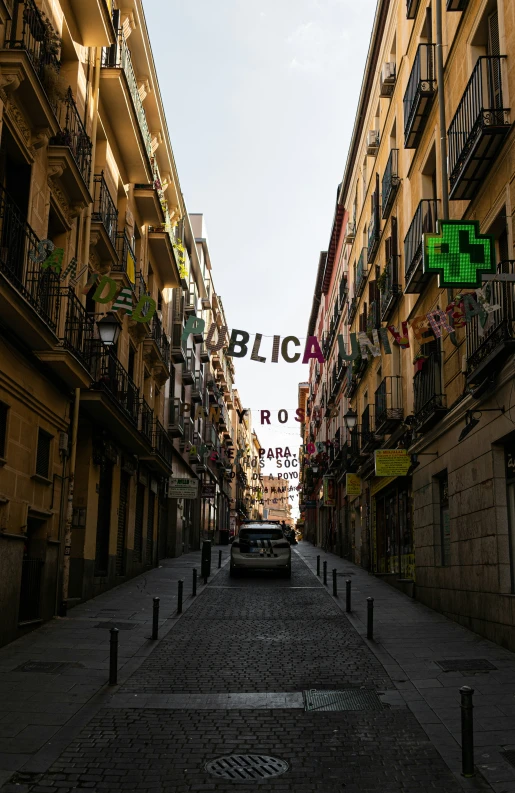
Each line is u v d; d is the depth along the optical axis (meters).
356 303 29.02
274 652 10.60
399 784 5.58
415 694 8.13
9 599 10.70
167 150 24.81
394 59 21.73
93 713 7.40
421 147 16.41
